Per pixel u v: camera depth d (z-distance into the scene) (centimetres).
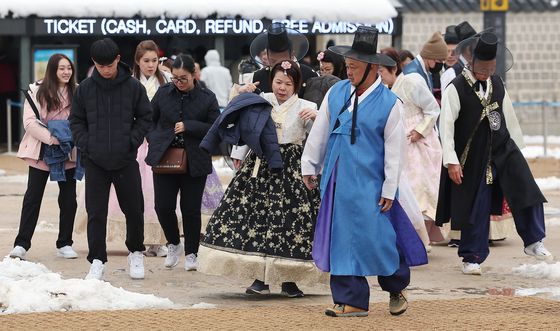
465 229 2125
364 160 1648
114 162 1964
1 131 5175
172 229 2150
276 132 1844
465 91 2123
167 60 2486
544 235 2138
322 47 5325
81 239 2530
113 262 2241
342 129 1659
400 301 1705
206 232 1858
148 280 2039
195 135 2080
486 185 2123
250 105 1839
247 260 1820
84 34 4559
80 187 3403
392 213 1680
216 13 4647
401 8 5034
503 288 1997
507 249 2450
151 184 2303
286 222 1825
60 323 1620
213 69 4378
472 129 2120
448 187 2170
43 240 2511
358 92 1672
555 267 2116
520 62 5812
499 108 2128
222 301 1845
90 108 1972
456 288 1995
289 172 1841
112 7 4566
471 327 1593
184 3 4622
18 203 3212
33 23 4538
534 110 5844
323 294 1923
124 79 1981
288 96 1861
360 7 4803
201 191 2123
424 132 2331
